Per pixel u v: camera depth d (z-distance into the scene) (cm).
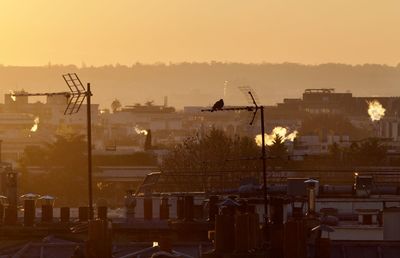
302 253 10031
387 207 14912
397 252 10950
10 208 12875
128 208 15425
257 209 13025
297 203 14938
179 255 11056
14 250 12131
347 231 14350
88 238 10806
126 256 11344
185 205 12938
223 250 9919
